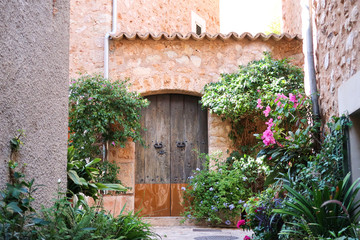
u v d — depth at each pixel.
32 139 2.88
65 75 3.50
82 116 7.50
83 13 8.69
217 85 8.20
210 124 8.48
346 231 3.50
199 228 7.74
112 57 8.54
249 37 8.52
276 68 7.89
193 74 8.59
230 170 8.23
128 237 3.29
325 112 4.98
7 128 2.58
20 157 2.72
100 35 8.60
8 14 2.62
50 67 3.21
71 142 7.49
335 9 4.45
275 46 8.66
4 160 2.54
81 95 7.68
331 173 4.19
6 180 2.55
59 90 3.37
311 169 4.34
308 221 3.70
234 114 8.12
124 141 8.06
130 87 8.45
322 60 5.07
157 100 8.84
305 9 5.65
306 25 5.60
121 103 7.71
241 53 8.65
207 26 12.89
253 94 7.95
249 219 4.92
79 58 8.58
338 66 4.39
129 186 8.22
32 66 2.92
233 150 8.47
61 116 3.38
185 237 6.42
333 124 4.38
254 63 8.21
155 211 8.59
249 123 8.48
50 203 3.08
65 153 3.42
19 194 2.49
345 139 4.12
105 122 7.50
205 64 8.62
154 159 8.73
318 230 3.56
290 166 4.95
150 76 8.52
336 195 3.65
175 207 8.62
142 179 8.66
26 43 2.84
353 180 4.00
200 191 7.99
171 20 10.94
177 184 8.69
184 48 8.62
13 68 2.66
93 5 8.70
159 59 8.58
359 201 3.58
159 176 8.69
